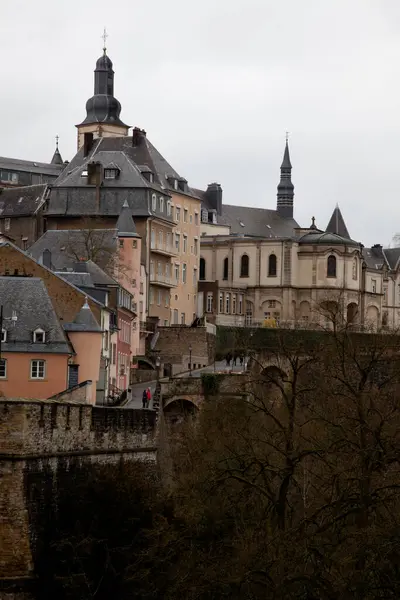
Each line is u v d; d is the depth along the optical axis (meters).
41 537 76.44
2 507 74.31
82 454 82.94
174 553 77.38
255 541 74.19
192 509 80.06
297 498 89.38
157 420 96.75
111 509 81.44
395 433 75.50
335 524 74.06
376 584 69.19
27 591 74.31
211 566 72.31
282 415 105.38
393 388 88.81
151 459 94.50
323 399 91.38
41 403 77.00
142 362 183.12
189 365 188.38
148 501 83.25
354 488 76.19
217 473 81.50
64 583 75.12
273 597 68.50
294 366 85.81
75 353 124.38
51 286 131.25
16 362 119.00
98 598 77.62
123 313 162.50
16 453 74.62
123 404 139.62
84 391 115.31
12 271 131.38
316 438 84.56
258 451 90.94
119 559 78.69
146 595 76.62
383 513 78.38
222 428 104.62
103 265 182.75
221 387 146.50
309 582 69.00
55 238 183.12
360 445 75.81
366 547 69.12
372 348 83.94
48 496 77.88
